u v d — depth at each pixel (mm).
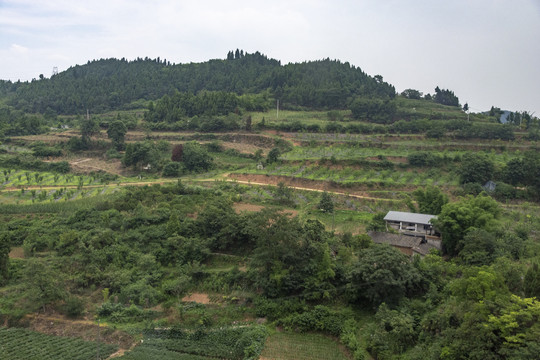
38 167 111125
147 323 45812
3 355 39875
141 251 58188
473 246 50906
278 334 44125
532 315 30938
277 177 94375
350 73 199750
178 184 81312
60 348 41312
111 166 112438
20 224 65188
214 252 58250
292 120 144500
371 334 40219
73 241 58719
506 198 84500
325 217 72062
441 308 40844
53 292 47562
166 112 151250
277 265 48219
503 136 119312
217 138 131500
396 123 131750
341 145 118688
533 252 51781
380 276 43344
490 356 30031
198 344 42531
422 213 70938
